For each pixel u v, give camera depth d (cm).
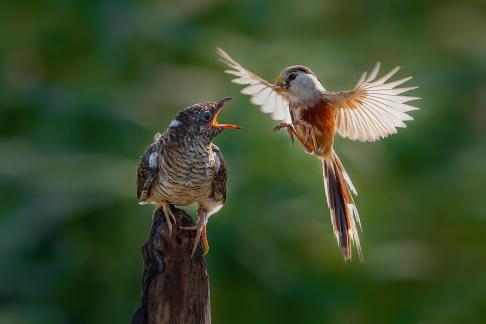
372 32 1978
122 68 1777
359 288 1511
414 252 1583
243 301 1499
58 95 1742
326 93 792
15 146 1683
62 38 1878
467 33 2022
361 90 766
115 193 1522
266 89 851
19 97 1772
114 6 1827
